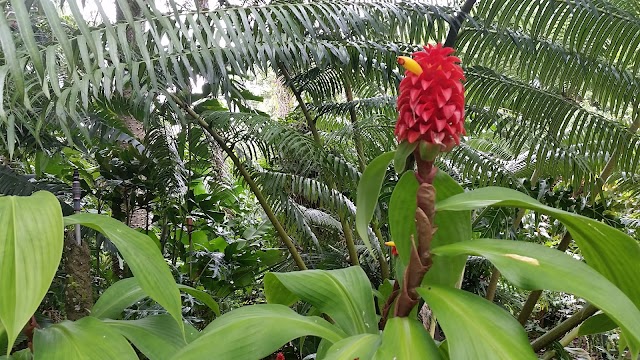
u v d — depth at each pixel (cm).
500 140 176
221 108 145
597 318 59
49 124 105
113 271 149
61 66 91
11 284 36
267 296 71
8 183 127
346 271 61
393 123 146
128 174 148
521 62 125
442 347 50
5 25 56
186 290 66
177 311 47
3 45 55
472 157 133
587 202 136
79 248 80
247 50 101
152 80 77
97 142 151
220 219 170
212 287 167
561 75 125
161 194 151
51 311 113
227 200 216
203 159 169
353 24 102
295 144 122
